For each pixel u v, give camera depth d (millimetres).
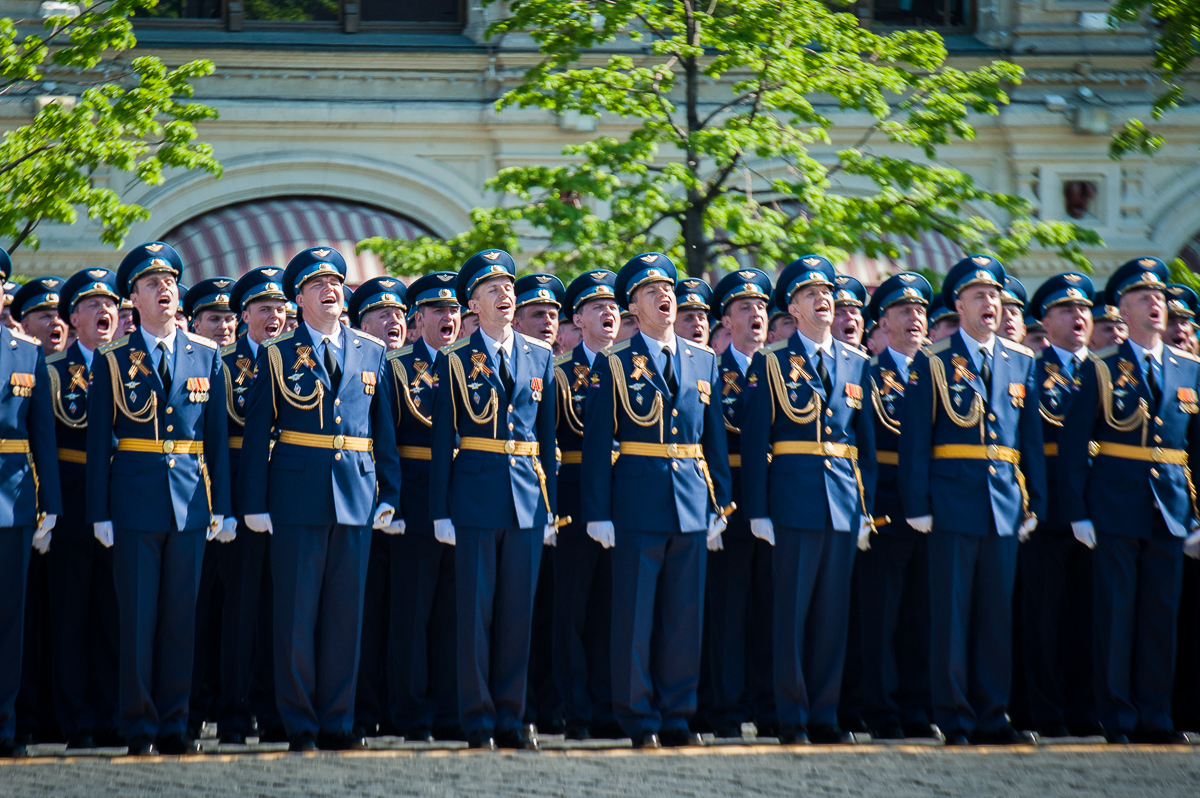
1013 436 20906
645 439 20297
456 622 20594
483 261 20516
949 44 49719
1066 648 22547
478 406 20094
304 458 19703
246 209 46250
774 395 20906
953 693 20391
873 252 38844
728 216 36062
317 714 19922
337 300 20172
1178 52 40156
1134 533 20891
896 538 22641
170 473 19609
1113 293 22109
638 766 18062
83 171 44156
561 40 38562
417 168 47312
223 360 22766
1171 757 18875
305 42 46781
